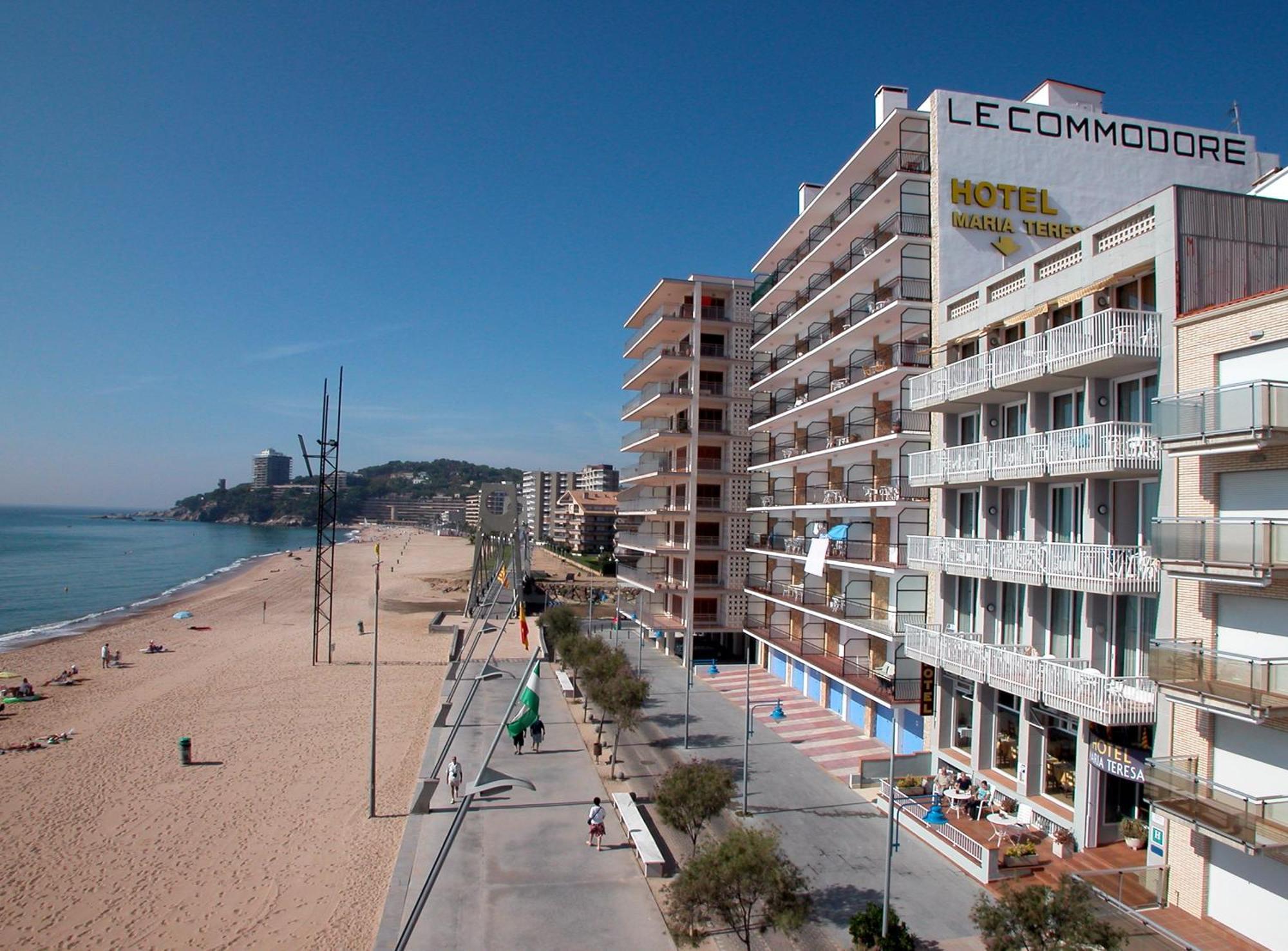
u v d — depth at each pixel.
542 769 30.42
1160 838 17.66
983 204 28.48
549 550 180.25
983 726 24.78
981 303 24.97
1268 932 15.03
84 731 36.41
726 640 53.75
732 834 17.14
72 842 24.33
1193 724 16.55
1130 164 29.98
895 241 30.52
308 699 42.41
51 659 54.38
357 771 30.86
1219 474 16.05
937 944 17.36
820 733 35.03
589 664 37.31
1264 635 15.15
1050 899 14.11
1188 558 15.60
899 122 31.02
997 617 24.11
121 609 86.25
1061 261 21.70
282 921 19.66
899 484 32.19
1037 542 21.12
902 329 31.91
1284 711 14.16
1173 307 17.36
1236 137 31.06
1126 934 14.57
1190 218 17.58
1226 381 16.09
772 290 46.59
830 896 19.80
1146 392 18.75
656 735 34.88
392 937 18.14
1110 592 18.42
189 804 27.39
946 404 24.98
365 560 159.75
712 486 53.16
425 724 37.59
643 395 58.69
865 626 32.47
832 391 38.59
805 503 42.81
